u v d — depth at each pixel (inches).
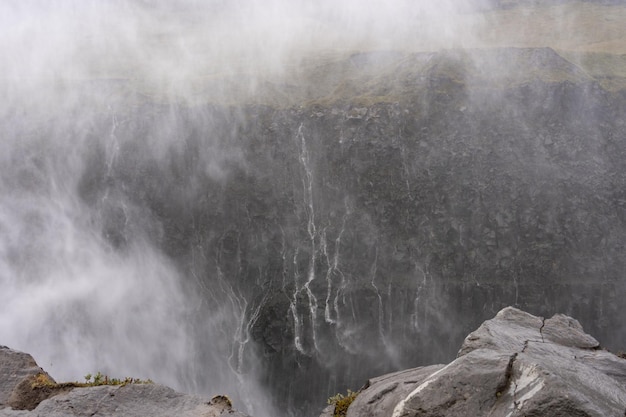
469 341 341.1
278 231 2103.8
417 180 2129.7
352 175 2140.7
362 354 1945.1
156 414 326.0
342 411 340.5
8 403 342.6
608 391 282.7
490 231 2074.3
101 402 328.8
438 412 272.7
